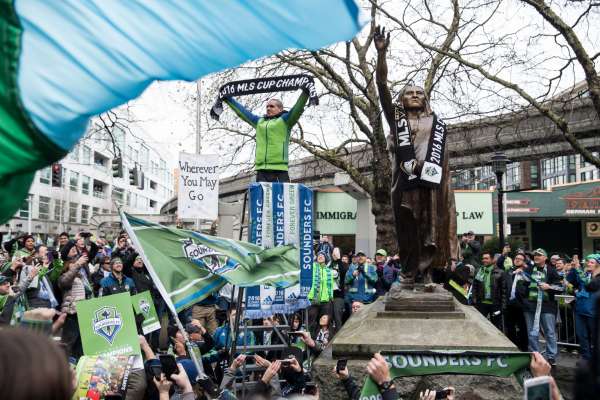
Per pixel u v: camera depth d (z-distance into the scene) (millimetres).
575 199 29578
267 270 5945
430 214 5922
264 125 8664
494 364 3748
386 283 12477
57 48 2184
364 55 18141
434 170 5777
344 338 5352
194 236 5738
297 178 26312
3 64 2125
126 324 5215
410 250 6004
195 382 5125
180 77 2338
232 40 2324
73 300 8031
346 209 25172
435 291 5832
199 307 10391
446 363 3777
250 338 8188
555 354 10297
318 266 12008
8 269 9133
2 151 2213
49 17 2154
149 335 9586
